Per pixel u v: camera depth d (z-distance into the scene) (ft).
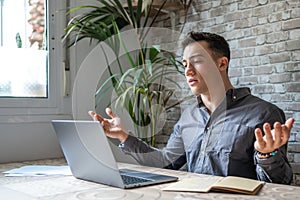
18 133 6.96
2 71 6.93
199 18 8.38
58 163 6.42
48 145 7.38
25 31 7.24
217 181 3.94
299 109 6.82
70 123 3.84
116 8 7.59
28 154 7.08
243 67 7.68
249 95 5.77
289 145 6.98
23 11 7.21
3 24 6.97
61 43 7.69
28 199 3.40
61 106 7.62
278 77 7.11
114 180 3.77
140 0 7.35
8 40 7.02
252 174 5.29
